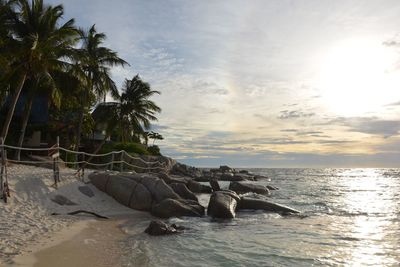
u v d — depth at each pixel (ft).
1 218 43.19
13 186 53.42
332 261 35.14
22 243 35.50
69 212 53.47
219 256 35.94
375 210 73.20
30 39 80.48
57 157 61.52
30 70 85.76
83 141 144.46
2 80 84.17
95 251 35.22
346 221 58.70
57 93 90.48
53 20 90.84
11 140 109.09
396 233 48.93
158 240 41.75
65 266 29.91
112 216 56.18
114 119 132.98
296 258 35.83
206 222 55.11
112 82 121.39
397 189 141.28
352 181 217.77
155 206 59.72
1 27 86.69
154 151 187.62
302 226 53.47
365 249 39.93
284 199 95.25
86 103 124.98
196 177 172.96
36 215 47.73
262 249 39.06
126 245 38.60
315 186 156.97
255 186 105.81
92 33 117.70
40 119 117.08
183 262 33.47
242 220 57.67
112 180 65.31
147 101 135.03
